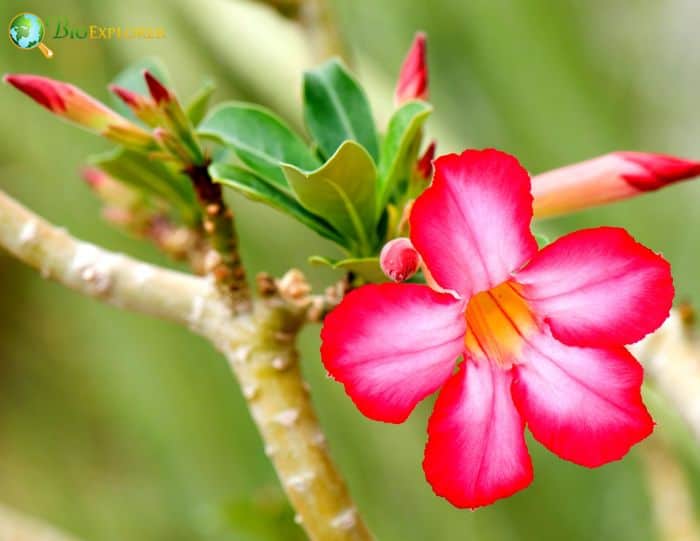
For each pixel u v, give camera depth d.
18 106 0.78
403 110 0.49
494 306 0.46
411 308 0.45
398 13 0.83
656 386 0.52
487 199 0.45
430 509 0.77
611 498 0.75
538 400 0.46
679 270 0.78
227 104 0.50
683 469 0.61
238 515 0.58
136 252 0.78
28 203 0.81
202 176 0.49
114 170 0.54
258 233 0.77
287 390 0.49
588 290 0.46
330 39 0.58
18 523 0.60
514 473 0.45
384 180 0.49
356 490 0.77
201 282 0.50
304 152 0.50
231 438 0.83
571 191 0.49
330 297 0.49
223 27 0.66
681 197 0.80
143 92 0.54
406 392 0.45
